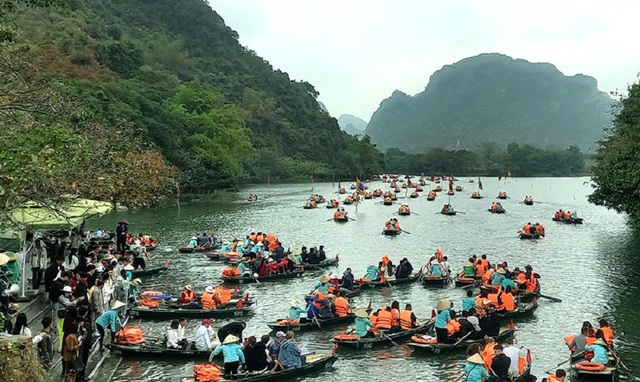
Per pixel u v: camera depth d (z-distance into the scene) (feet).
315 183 568.00
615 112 202.69
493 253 161.79
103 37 465.47
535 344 82.94
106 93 274.36
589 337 71.77
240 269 123.13
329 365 73.00
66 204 67.05
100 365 68.95
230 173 349.00
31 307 77.61
